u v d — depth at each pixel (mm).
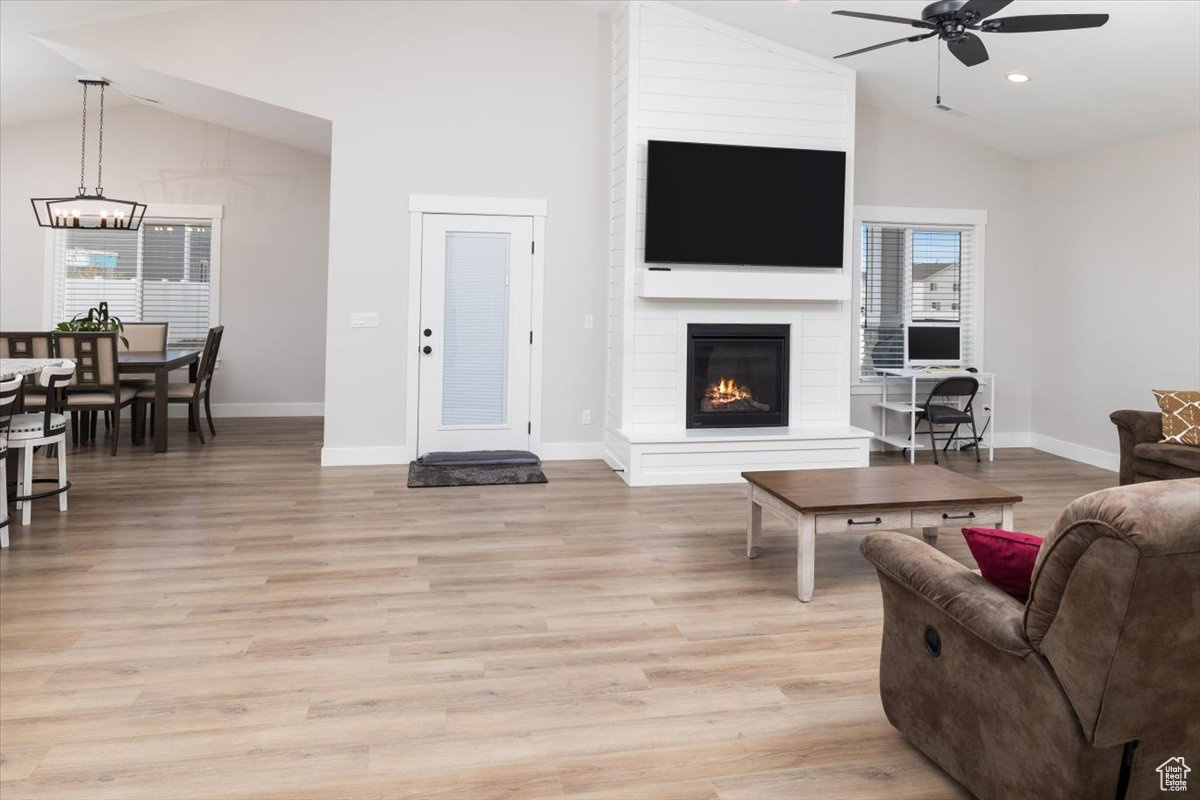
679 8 5816
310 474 5801
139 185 8000
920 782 2133
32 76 6613
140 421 6887
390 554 4027
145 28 5867
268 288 8359
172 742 2262
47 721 2359
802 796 2061
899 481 3920
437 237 6156
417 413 6223
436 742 2293
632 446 5594
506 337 6320
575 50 6270
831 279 6035
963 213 7184
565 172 6309
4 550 3969
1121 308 6352
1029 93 5820
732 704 2547
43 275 7844
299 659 2818
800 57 6023
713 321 6023
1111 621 1568
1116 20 4574
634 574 3785
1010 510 3629
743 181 5891
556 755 2234
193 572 3697
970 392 6621
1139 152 6148
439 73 6102
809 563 3439
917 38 3777
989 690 1920
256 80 5953
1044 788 1772
